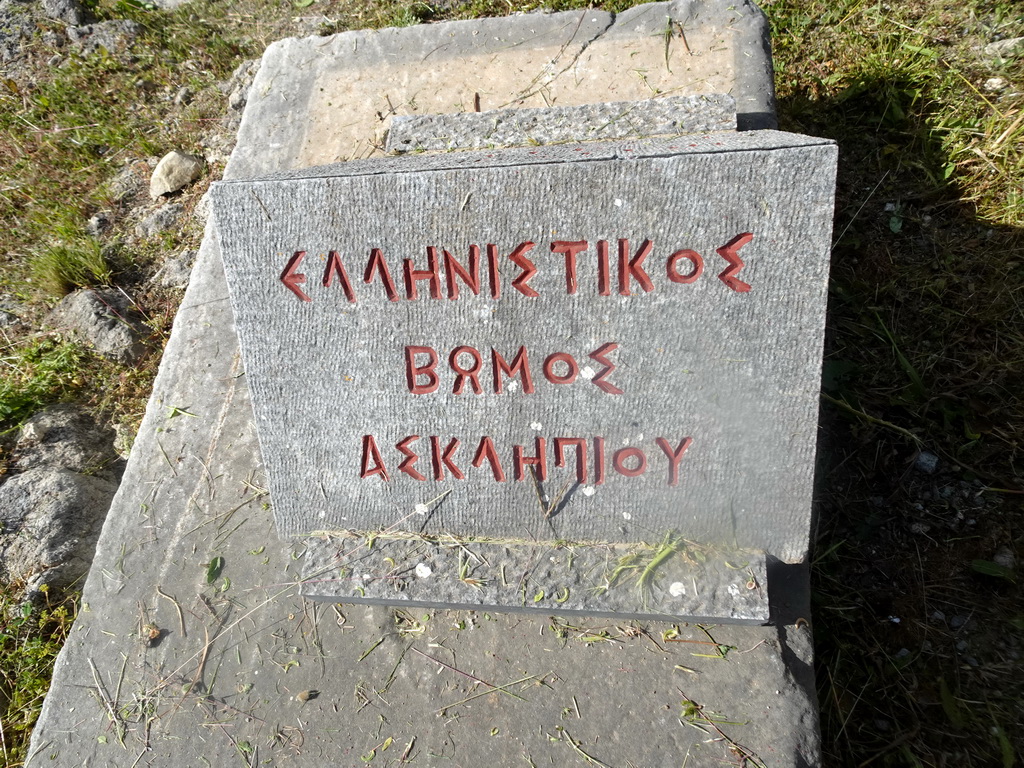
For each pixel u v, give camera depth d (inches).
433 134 115.7
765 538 86.7
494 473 90.8
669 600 85.0
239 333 88.8
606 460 88.1
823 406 116.6
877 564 105.6
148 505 105.7
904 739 92.4
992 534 104.8
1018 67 137.5
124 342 140.1
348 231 83.0
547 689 85.7
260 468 107.0
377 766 83.0
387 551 93.0
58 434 129.6
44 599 110.7
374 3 188.1
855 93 142.5
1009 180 126.7
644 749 80.9
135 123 178.7
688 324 80.8
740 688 83.4
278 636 92.8
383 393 89.4
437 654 89.4
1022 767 88.9
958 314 120.0
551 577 88.4
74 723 89.7
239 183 83.4
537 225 79.7
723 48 133.4
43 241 160.6
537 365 85.4
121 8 201.5
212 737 87.0
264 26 193.9
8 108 184.5
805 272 76.8
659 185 76.4
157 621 95.7
